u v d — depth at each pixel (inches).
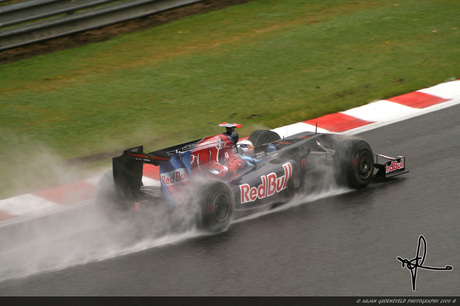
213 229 1126.4
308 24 2511.1
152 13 2640.3
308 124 1711.4
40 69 2201.0
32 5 2319.1
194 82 2044.8
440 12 2576.3
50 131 1739.7
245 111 1814.7
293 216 1197.1
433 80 1972.2
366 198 1259.2
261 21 2566.4
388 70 2060.8
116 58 2273.6
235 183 1203.9
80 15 2460.6
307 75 2057.1
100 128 1748.3
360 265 1005.2
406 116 1733.5
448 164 1411.2
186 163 1162.6
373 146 1552.7
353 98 1870.1
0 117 1836.9
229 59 2218.3
